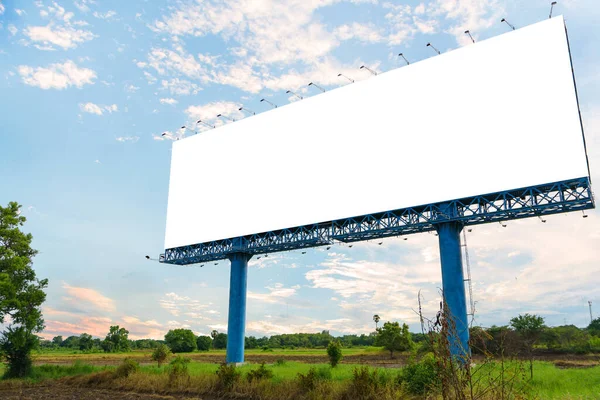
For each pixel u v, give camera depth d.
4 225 42.06
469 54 41.28
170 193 64.31
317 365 40.69
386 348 59.62
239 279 54.12
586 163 34.12
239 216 55.25
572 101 35.69
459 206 39.66
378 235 44.72
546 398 15.55
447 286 37.59
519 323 60.88
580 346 57.12
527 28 38.88
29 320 39.59
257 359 63.16
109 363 65.00
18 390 34.03
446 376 5.93
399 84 44.94
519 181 36.38
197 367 42.66
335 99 49.75
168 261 61.56
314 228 48.44
